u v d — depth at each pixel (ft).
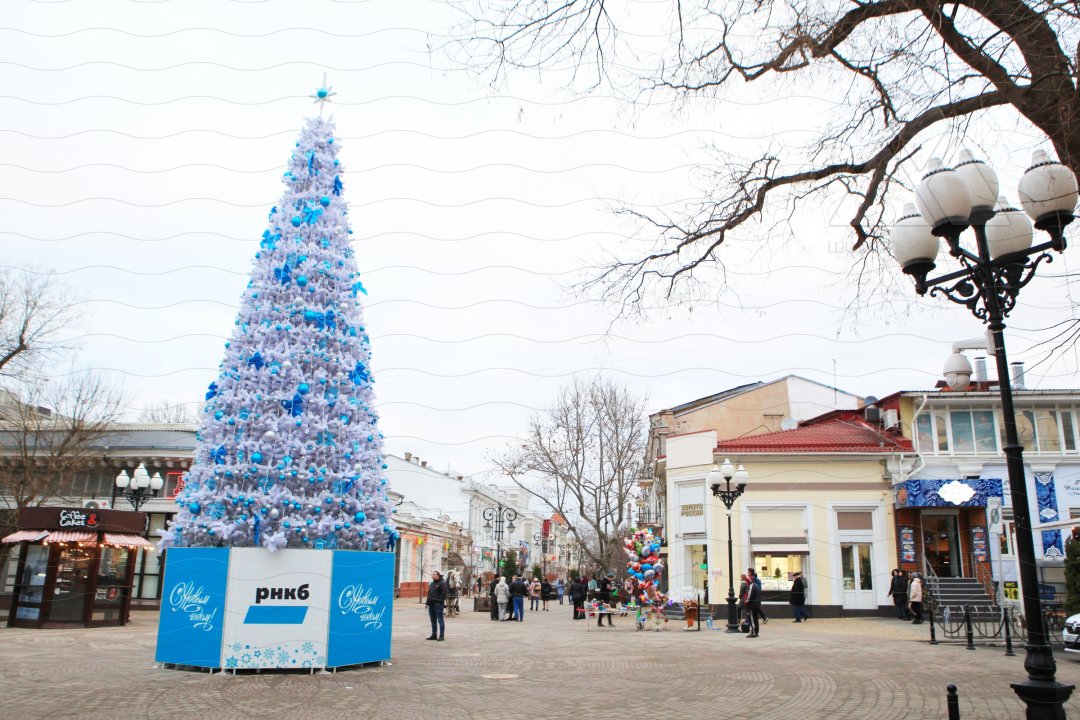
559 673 38.75
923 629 66.90
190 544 38.81
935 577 81.00
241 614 36.83
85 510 62.90
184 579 37.93
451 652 47.73
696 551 87.76
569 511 122.83
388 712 27.94
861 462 85.97
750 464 86.43
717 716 28.07
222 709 27.94
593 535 223.51
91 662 39.34
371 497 41.11
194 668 37.22
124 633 57.06
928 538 84.89
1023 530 19.66
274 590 37.37
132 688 31.89
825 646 52.49
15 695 29.81
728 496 68.64
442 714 27.73
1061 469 84.17
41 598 61.16
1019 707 29.37
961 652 48.39
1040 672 19.06
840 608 82.38
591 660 44.34
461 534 184.96
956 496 79.97
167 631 37.83
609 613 74.02
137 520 66.69
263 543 37.50
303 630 37.42
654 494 147.43
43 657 41.24
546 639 58.23
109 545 63.98
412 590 140.77
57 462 87.66
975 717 27.66
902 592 78.18
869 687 34.40
